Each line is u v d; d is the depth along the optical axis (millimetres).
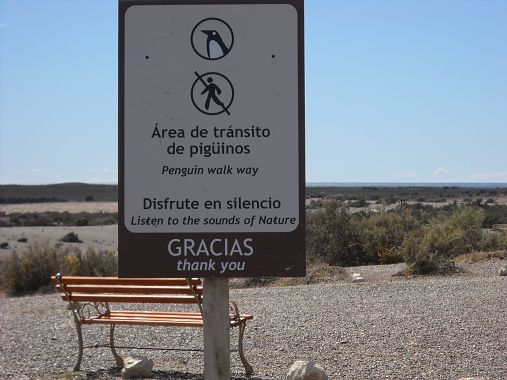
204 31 5434
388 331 9883
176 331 10617
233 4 5426
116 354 8367
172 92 5438
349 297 13555
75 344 9969
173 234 5426
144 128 5438
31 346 9977
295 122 5402
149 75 5441
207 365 5465
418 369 7785
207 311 5477
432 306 11820
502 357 8195
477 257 19266
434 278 16234
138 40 5445
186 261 5418
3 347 9953
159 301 7809
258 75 5418
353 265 21547
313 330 10234
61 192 166125
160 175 5426
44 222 74125
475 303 11844
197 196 5426
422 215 26188
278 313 11922
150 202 5426
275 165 5410
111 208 114562
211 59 5430
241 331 7879
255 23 5418
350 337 9625
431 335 9469
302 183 5395
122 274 5402
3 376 8133
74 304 8172
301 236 5395
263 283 16812
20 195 155375
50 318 12766
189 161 5426
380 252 21375
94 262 23312
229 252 5410
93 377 7805
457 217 24781
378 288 14625
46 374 8188
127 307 13586
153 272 5410
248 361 8547
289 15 5414
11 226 70125
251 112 5414
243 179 5414
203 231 5418
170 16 5441
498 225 37281
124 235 5422
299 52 5410
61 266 22656
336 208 22188
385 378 7484
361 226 22219
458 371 7652
